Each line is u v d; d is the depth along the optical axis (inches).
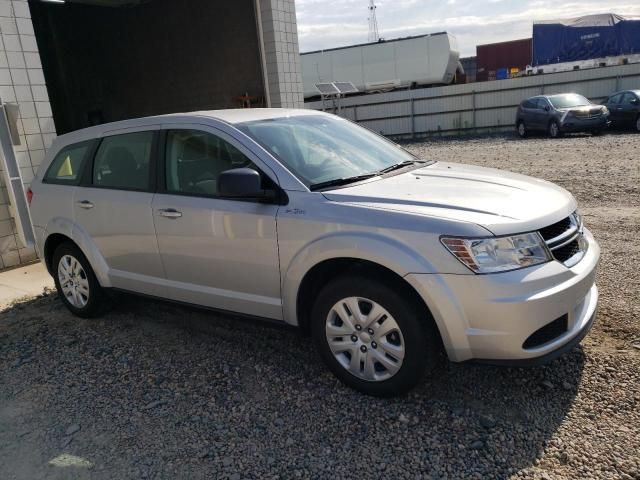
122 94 591.8
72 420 134.2
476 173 155.2
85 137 191.9
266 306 146.3
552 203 131.3
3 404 144.6
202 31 486.0
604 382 132.0
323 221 130.5
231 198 147.2
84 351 172.9
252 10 441.4
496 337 115.4
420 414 125.8
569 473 104.3
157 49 533.0
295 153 150.9
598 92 924.0
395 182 143.7
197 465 113.9
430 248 117.6
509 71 1451.8
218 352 165.0
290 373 148.8
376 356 129.3
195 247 155.5
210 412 132.8
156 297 173.6
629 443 110.8
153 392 144.2
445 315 117.5
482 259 114.7
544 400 127.6
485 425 119.6
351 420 125.6
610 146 594.9
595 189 364.2
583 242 134.6
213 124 155.9
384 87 1119.0
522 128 842.2
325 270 136.8
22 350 177.0
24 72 267.1
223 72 481.4
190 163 158.7
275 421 127.2
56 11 624.7
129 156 175.3
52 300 224.8
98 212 180.1
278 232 137.7
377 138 187.2
